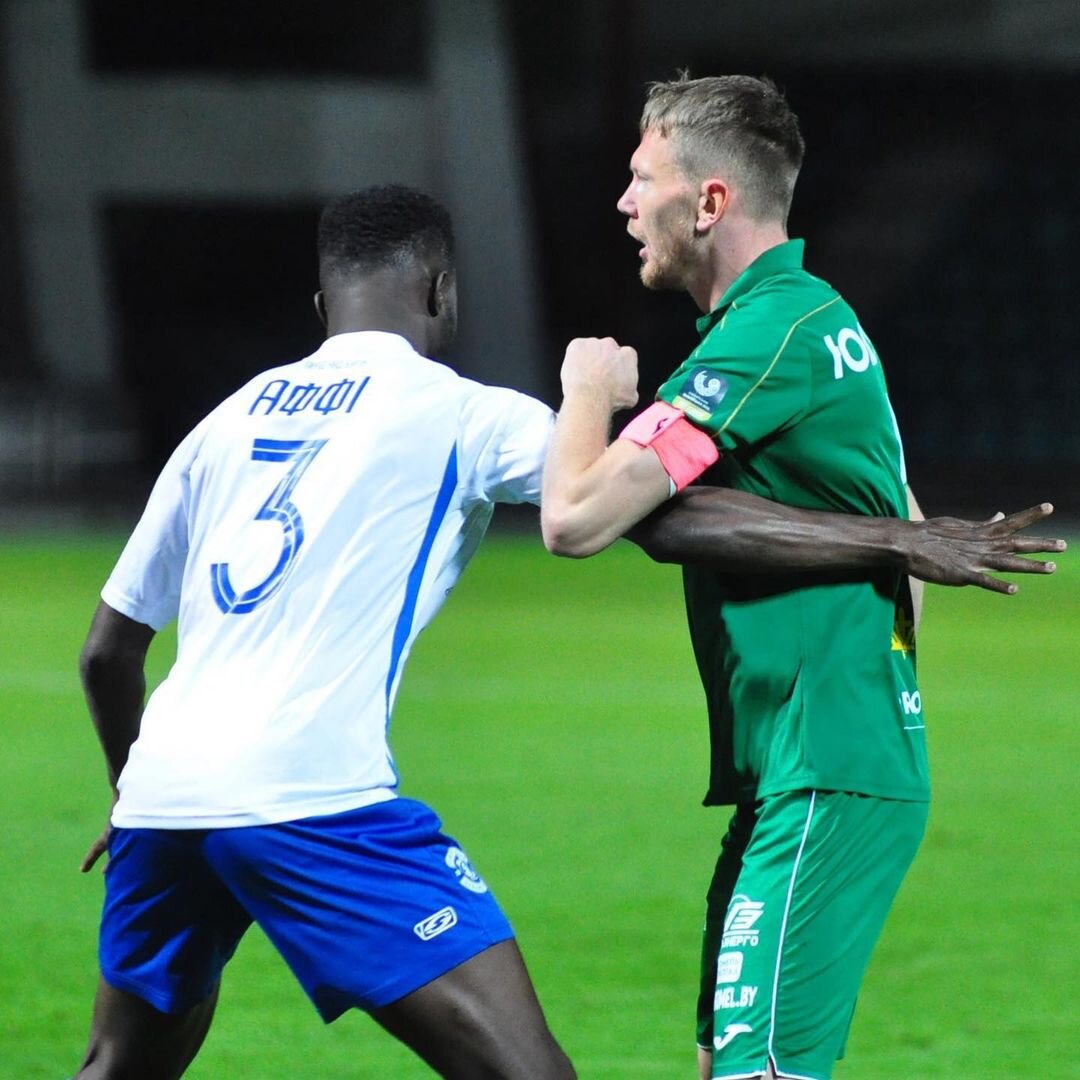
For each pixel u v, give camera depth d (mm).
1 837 22078
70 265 83688
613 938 17406
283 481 9219
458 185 88375
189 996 9453
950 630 44156
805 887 9203
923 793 9547
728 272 9867
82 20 83562
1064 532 69812
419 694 34250
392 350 9555
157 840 8961
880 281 95438
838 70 96875
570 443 9266
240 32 93688
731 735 9664
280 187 87250
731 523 9250
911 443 92000
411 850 8828
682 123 9773
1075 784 25641
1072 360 91875
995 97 95938
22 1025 14727
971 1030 14688
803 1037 9188
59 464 75500
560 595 51719
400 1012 8719
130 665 9977
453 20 87438
